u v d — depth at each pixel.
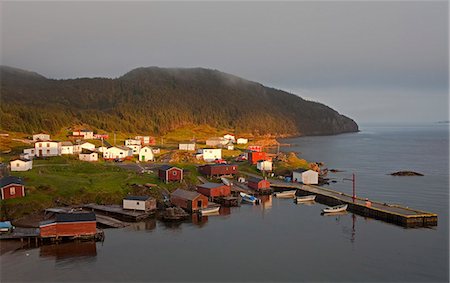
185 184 92.00
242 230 65.88
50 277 46.91
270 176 115.62
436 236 63.53
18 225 63.59
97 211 73.25
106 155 130.50
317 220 72.69
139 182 88.12
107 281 46.16
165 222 69.69
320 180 113.12
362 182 116.44
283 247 57.91
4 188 70.38
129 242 58.94
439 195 97.12
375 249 57.44
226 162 134.12
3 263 50.44
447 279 47.72
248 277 47.62
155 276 47.59
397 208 76.12
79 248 56.12
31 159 106.25
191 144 169.62
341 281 47.06
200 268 50.00
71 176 89.88
